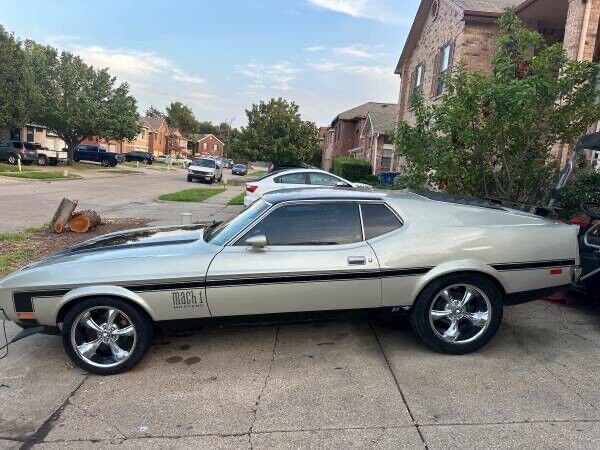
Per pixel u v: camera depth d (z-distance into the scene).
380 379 3.67
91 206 15.38
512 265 4.05
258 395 3.46
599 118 6.71
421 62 18.56
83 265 3.85
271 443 2.90
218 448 2.86
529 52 7.66
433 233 4.05
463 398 3.38
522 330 4.67
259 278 3.81
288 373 3.79
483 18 13.79
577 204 6.98
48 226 10.29
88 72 36.53
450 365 3.90
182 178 37.25
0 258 7.27
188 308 3.82
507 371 3.79
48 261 4.14
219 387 3.58
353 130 41.09
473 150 7.09
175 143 94.31
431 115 7.18
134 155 58.25
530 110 6.40
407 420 3.12
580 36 9.63
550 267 4.16
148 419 3.18
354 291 3.94
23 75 30.27
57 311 3.79
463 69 7.50
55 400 3.44
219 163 34.38
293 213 4.05
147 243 4.32
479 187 7.29
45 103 35.00
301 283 3.86
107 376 3.80
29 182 23.16
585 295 5.36
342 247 3.97
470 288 4.05
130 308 3.78
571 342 4.38
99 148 45.47
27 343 4.49
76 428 3.08
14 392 3.56
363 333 4.58
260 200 4.47
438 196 4.61
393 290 3.97
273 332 4.62
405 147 7.42
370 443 2.88
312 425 3.08
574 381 3.63
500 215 4.27
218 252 3.92
